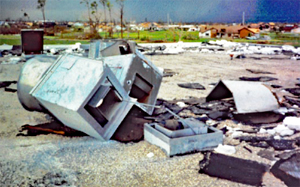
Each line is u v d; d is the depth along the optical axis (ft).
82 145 19.44
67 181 14.98
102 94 18.76
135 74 23.41
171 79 42.50
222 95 30.07
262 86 25.98
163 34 131.54
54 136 21.24
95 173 15.76
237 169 15.90
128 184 14.64
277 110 25.71
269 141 19.67
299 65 55.06
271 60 62.44
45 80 20.97
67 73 20.24
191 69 51.16
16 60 57.77
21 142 20.16
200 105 27.86
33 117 25.38
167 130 18.19
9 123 23.98
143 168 16.17
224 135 20.70
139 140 19.99
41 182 14.85
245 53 74.33
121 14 106.11
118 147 18.99
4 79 41.81
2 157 17.78
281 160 16.80
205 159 17.08
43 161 17.24
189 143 17.79
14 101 30.78
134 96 24.89
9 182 14.83
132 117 23.62
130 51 31.12
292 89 35.22
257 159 17.07
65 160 17.33
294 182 14.52
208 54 74.23
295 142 19.44
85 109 18.15
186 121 19.57
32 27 128.06
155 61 61.21
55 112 20.68
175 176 15.30
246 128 22.21
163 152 18.04
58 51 70.33
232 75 45.50
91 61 19.85
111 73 19.25
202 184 14.51
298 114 25.18
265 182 14.57
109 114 19.98
